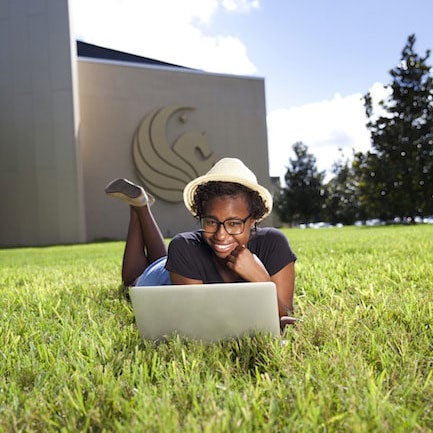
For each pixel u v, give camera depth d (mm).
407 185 27453
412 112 28250
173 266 2059
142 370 1543
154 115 24094
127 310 2713
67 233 21203
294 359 1627
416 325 2049
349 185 43031
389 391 1305
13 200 21359
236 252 1854
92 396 1349
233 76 26188
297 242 10055
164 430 1103
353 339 1868
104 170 23484
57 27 21391
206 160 24719
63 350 1904
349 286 3213
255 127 26547
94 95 23500
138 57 28953
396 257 5074
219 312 1770
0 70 21484
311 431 1129
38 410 1308
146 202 3213
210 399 1282
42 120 21375
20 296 3340
